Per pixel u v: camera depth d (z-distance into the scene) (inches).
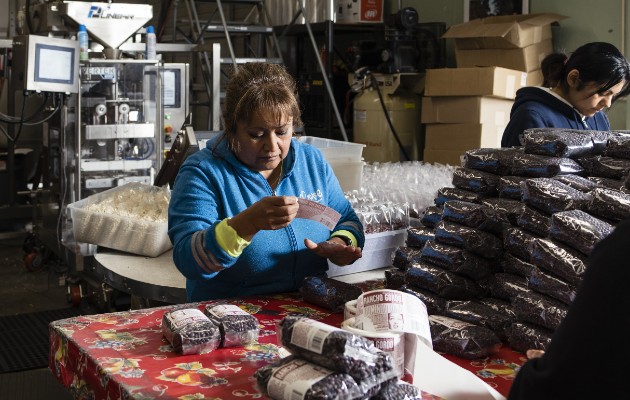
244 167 74.1
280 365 45.4
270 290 76.8
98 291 151.6
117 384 52.4
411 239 75.6
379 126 212.4
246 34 246.8
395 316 51.4
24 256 206.1
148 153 168.6
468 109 184.1
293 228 76.8
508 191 68.7
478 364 57.7
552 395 35.2
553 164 65.5
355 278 85.7
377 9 228.2
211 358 57.6
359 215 87.8
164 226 113.0
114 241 114.6
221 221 66.8
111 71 162.2
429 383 51.2
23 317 165.2
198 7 313.9
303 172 79.4
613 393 33.7
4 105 224.1
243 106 68.8
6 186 229.8
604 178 65.2
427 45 209.8
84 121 161.8
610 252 35.3
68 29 172.6
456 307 63.9
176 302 96.8
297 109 71.0
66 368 62.5
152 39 174.2
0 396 125.1
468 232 66.1
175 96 192.4
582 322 34.9
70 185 165.6
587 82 105.3
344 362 43.1
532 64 181.3
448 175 119.0
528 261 63.4
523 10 198.5
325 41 219.3
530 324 58.8
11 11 238.1
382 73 210.2
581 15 185.5
